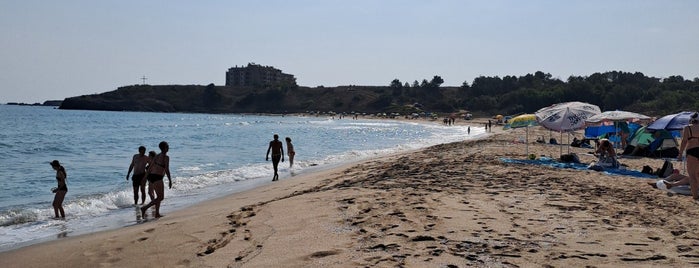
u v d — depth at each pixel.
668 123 15.03
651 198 9.55
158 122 88.94
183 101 196.00
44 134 47.97
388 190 10.33
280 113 178.38
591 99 127.31
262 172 19.08
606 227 6.85
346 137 50.06
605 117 16.58
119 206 11.95
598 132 23.50
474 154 20.42
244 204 10.84
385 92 182.88
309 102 184.50
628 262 5.19
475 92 167.25
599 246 5.83
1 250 7.61
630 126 23.58
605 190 10.46
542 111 17.42
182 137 46.12
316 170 19.67
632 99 124.38
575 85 130.62
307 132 60.00
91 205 11.76
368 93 184.62
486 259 5.28
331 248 5.93
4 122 72.88
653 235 6.42
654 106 111.38
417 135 55.66
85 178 17.91
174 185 15.23
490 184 11.18
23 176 18.89
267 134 53.19
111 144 36.72
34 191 15.12
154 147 34.47
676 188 10.53
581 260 5.25
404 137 51.09
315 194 10.24
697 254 5.51
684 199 9.49
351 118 146.88
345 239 6.32
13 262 6.62
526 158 18.34
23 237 8.66
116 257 6.43
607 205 8.65
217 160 24.70
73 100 187.25
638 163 17.33
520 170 14.20
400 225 6.95
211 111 187.50
